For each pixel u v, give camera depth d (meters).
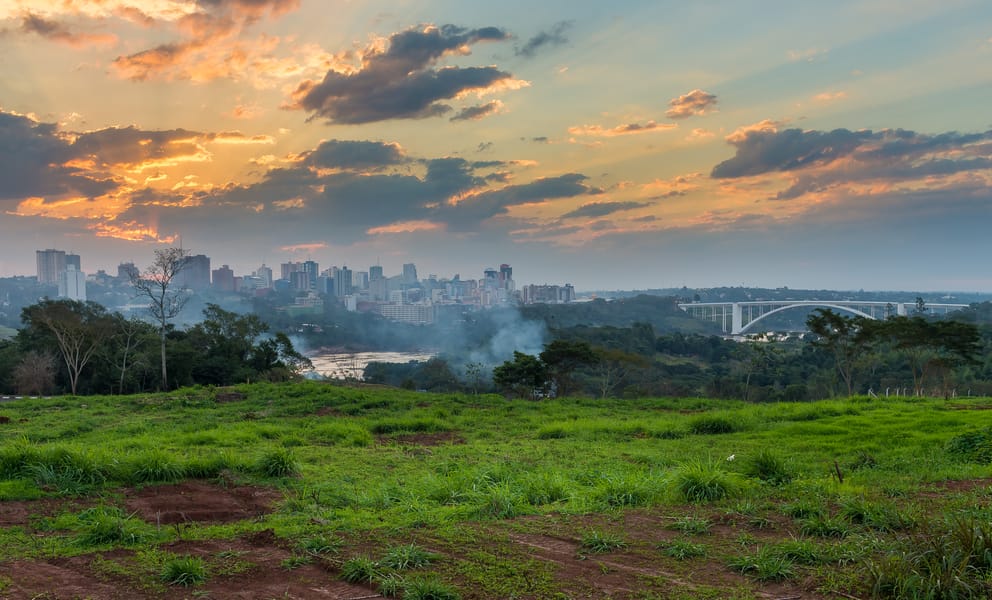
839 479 9.34
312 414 23.17
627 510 8.00
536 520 7.43
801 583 5.12
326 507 8.55
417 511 8.09
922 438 14.45
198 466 10.56
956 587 4.61
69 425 18.53
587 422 20.09
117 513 7.97
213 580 5.40
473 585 5.13
